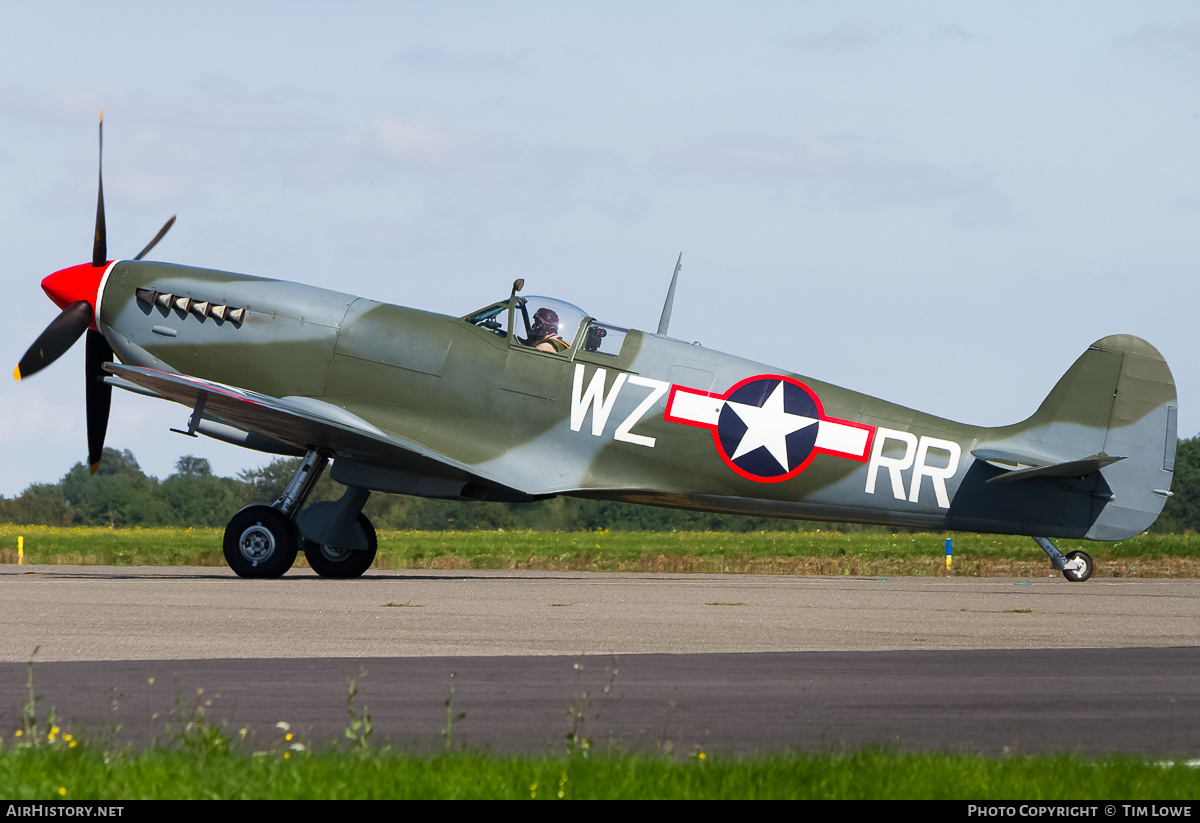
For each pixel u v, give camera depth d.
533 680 26.25
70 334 59.38
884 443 54.28
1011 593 51.50
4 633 33.31
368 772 16.48
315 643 31.77
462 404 55.31
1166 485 52.72
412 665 28.22
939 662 29.20
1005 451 53.50
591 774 16.47
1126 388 53.16
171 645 31.17
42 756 17.06
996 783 16.28
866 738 20.48
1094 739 20.44
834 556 94.38
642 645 32.09
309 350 56.62
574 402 54.75
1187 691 25.17
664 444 54.50
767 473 54.50
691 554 97.44
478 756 17.84
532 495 54.69
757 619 38.69
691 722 21.84
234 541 55.84
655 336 55.62
